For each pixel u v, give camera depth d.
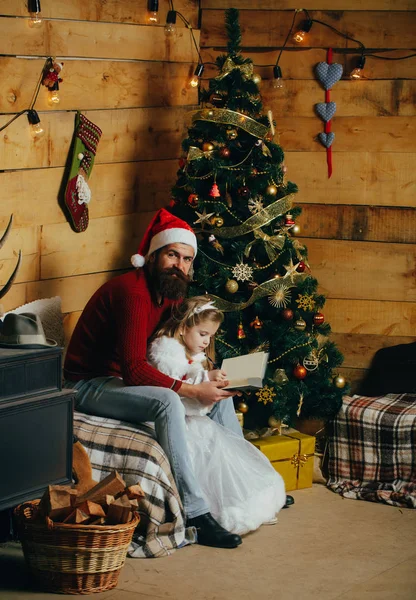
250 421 4.17
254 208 3.91
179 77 4.46
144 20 4.26
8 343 2.97
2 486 2.87
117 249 4.30
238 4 4.43
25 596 2.75
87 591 2.78
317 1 4.33
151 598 2.77
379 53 4.31
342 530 3.43
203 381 3.41
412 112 4.31
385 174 4.36
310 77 4.38
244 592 2.83
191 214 4.01
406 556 3.17
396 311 4.43
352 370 4.51
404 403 4.03
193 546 3.20
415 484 3.81
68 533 2.70
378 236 4.41
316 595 2.82
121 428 3.30
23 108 3.69
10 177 3.67
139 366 3.32
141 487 3.13
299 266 3.99
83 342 3.51
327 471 4.07
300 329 3.98
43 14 3.74
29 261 3.83
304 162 4.43
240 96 3.98
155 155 4.41
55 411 3.04
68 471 3.11
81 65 3.96
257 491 3.39
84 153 3.97
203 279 3.94
